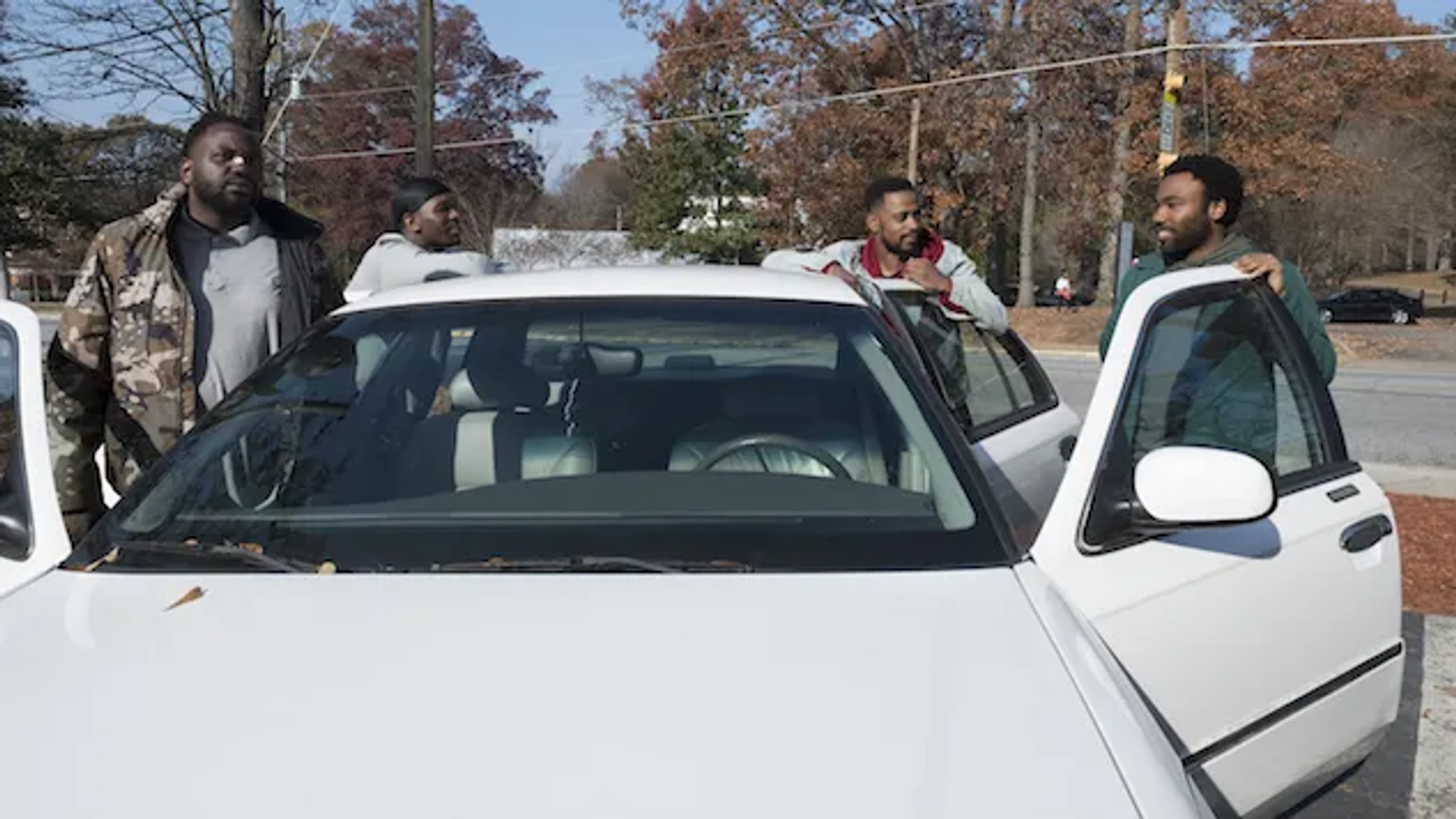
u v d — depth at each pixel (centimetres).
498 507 235
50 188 2252
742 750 160
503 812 148
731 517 229
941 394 373
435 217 561
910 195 472
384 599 201
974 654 184
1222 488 231
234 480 248
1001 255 4566
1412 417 1450
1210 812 182
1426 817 381
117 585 213
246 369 375
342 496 246
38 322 260
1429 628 558
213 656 184
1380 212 5009
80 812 151
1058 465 421
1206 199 414
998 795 153
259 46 1371
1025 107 3416
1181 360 292
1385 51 3491
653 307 300
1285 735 284
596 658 180
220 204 368
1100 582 250
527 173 4753
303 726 166
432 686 174
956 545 221
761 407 284
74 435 341
